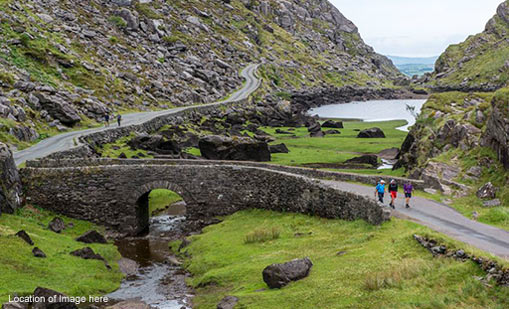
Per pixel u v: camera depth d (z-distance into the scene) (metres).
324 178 44.16
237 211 43.06
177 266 34.25
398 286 19.91
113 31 152.62
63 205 43.06
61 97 84.38
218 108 127.44
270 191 41.25
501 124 39.03
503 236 24.94
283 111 143.62
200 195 43.62
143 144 72.12
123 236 42.50
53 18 134.38
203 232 41.03
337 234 30.67
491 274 18.23
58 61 102.94
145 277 32.09
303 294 21.59
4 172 38.84
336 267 23.91
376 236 27.06
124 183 43.22
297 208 38.94
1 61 84.56
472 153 43.16
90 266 31.86
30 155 54.16
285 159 76.44
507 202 33.69
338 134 115.56
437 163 42.81
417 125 63.31
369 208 30.66
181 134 90.75
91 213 43.12
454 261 20.38
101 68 114.69
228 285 27.17
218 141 72.00
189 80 147.38
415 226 27.27
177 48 171.12
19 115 67.31
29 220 38.97
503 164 38.34
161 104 115.81
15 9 119.44
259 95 170.25
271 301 21.84
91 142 66.69
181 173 43.44
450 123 51.28
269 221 38.56
